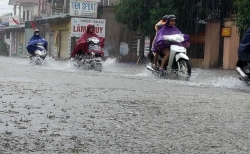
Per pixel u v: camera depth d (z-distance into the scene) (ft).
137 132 12.57
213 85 31.24
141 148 10.65
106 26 125.39
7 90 22.88
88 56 49.57
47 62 64.39
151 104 18.78
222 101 20.58
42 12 166.20
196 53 94.12
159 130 12.94
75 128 12.91
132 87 27.25
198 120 14.84
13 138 11.35
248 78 31.40
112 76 38.04
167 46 37.68
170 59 37.29
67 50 134.92
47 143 10.93
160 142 11.34
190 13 88.28
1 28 200.34
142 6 93.45
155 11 87.45
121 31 120.06
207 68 84.69
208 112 16.74
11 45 192.44
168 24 38.78
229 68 82.38
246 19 67.56
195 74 40.27
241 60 31.91
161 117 15.30
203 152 10.36
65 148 10.46
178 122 14.37
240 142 11.51
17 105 17.25
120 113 15.93
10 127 12.76
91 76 36.99
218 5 86.99
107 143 11.10
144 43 104.06
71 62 51.98
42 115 14.99
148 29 92.12
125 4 97.30
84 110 16.43
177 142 11.39
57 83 28.37
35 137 11.56
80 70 48.65
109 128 13.05
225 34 83.30
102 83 29.68
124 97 21.21
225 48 83.76
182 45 38.01
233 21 81.41
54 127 12.98
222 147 10.91
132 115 15.56
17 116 14.67
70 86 26.45
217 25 88.48
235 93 25.46
